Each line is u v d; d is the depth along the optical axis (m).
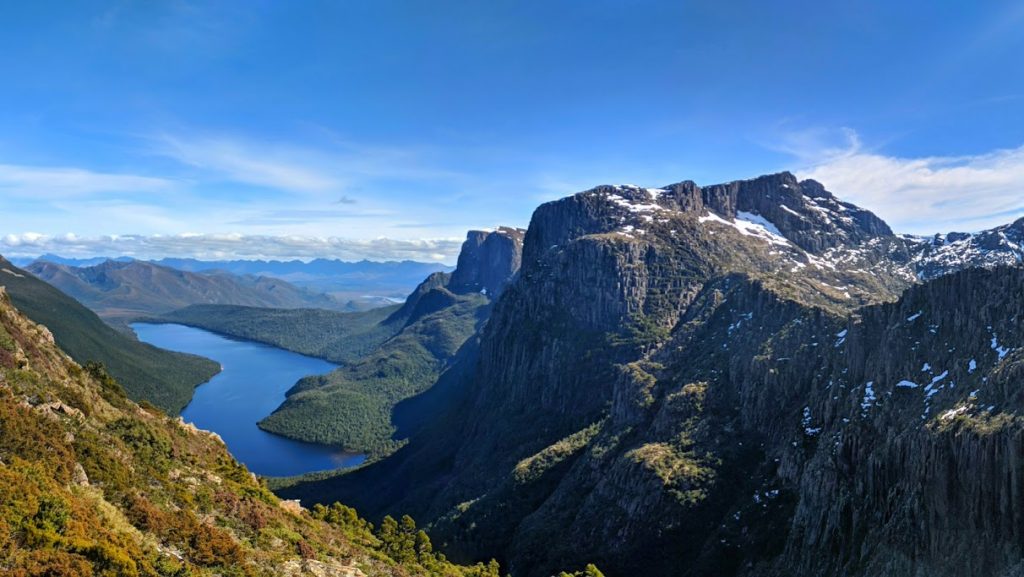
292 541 73.31
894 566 86.25
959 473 81.31
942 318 114.56
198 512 67.88
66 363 84.00
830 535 103.50
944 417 89.31
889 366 117.00
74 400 73.12
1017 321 95.88
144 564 48.88
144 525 56.88
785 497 127.00
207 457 93.75
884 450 98.31
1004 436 75.50
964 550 77.88
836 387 130.12
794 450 131.00
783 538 118.38
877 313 131.50
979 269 111.81
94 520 50.03
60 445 58.66
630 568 138.25
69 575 41.41
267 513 78.62
